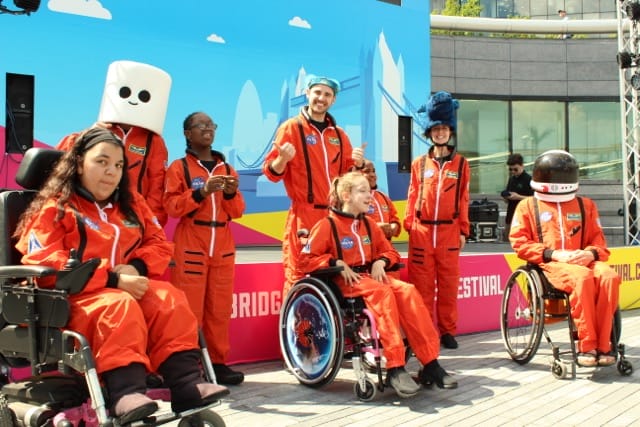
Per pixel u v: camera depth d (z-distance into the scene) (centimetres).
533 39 1540
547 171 450
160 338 263
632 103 983
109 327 246
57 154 291
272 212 1102
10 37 876
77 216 275
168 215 411
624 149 984
